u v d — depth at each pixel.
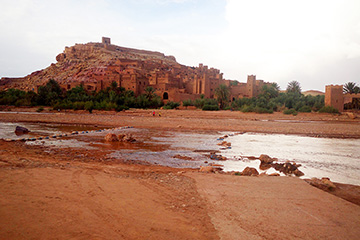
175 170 10.65
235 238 4.31
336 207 5.97
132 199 5.88
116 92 81.19
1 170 7.61
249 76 93.75
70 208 5.07
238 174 9.92
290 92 81.00
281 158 14.95
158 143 19.45
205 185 7.45
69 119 41.31
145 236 4.20
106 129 29.39
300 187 7.56
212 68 148.88
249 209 5.64
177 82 97.38
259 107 65.56
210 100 77.56
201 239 4.22
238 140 22.41
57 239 3.90
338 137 25.67
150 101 77.75
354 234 4.62
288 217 5.29
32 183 6.51
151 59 163.25
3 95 81.81
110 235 4.15
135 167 10.98
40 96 77.25
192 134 26.06
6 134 23.14
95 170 8.97
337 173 11.57
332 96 60.62
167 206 5.61
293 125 36.50
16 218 4.47
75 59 152.50
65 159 12.02
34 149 14.72
